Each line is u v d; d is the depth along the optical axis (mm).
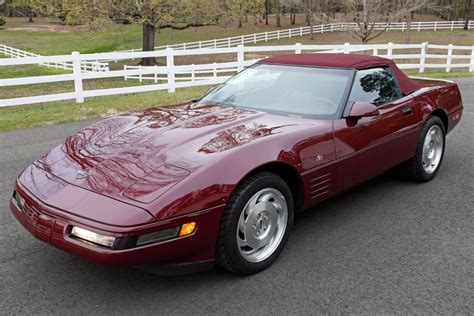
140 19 25328
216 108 3869
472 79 14531
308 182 3320
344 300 2805
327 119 3609
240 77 4430
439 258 3311
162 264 2676
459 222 3916
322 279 3033
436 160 4977
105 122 3711
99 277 3064
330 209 4188
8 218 3949
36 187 2887
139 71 11062
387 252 3396
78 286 2955
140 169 2807
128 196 2605
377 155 3959
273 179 3062
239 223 2920
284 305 2754
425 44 16344
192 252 2727
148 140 3146
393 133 4113
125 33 51031
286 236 3266
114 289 2926
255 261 3066
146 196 2594
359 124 3729
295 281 3010
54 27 63094
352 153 3650
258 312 2688
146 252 2512
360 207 4230
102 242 2467
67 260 3279
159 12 25531
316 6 42781
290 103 3834
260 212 3035
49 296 2842
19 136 6984
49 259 3291
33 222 2752
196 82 12031
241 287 2945
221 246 2857
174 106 4082
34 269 3152
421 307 2742
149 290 2916
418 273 3111
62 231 2600
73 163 3014
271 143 3117
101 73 10516
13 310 2695
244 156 2932
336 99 3766
